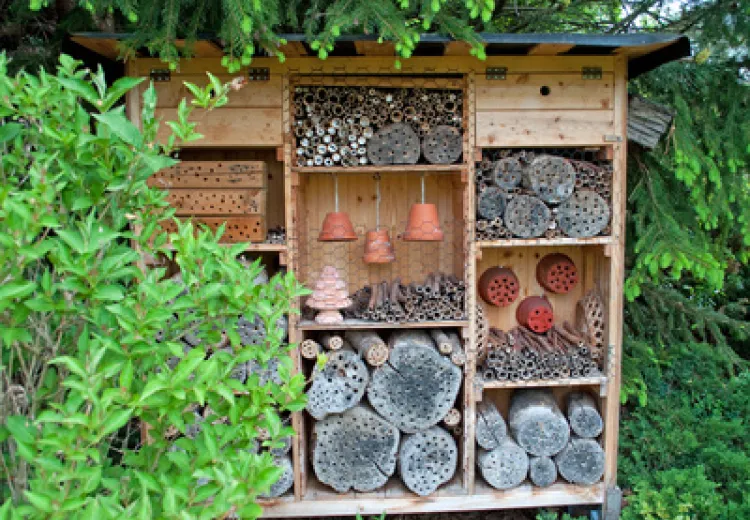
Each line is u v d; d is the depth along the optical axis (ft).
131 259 5.60
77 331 6.02
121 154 5.84
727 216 12.75
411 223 10.57
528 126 10.16
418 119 10.37
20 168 5.85
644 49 9.76
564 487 11.07
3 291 4.50
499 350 11.09
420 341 10.73
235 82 6.52
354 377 10.41
